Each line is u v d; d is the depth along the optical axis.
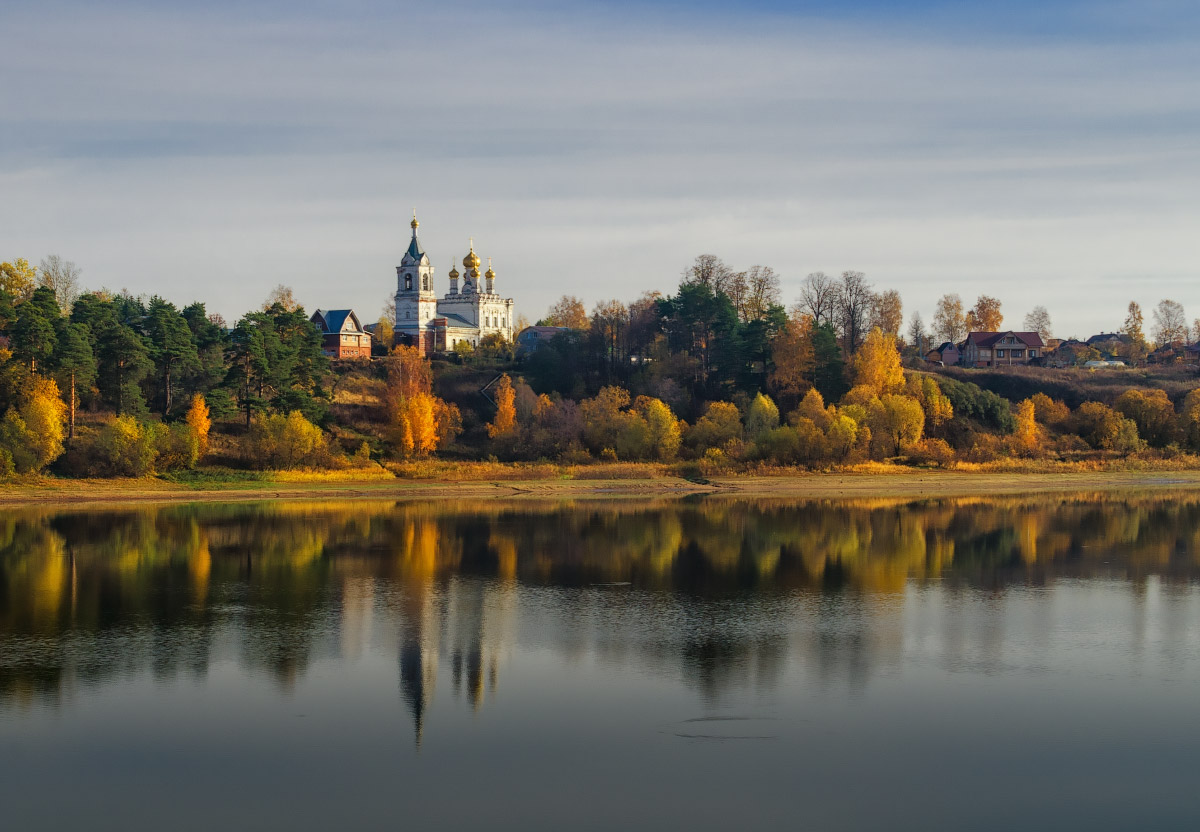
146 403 143.88
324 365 158.62
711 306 180.88
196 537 89.06
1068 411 174.12
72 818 34.09
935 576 72.38
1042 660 50.94
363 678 48.00
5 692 45.78
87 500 113.94
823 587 68.50
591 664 50.12
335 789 36.19
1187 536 91.44
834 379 167.50
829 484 134.88
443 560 78.38
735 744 40.09
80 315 144.00
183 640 54.28
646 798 35.44
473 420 160.38
